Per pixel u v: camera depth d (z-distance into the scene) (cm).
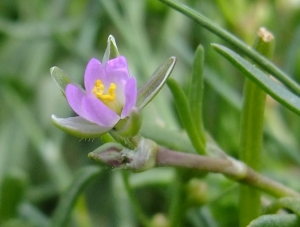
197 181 6
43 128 10
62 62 11
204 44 10
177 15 11
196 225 7
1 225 7
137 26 10
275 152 9
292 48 9
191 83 5
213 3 10
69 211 6
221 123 9
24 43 11
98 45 11
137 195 9
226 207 7
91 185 9
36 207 9
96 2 10
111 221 9
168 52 11
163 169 8
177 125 8
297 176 9
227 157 5
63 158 10
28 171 10
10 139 10
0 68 10
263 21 9
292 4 10
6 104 10
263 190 5
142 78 9
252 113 5
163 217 7
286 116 10
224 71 9
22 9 11
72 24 11
